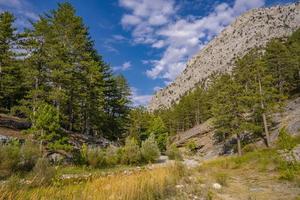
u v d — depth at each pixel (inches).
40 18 1113.4
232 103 1483.8
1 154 542.6
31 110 1054.4
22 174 486.0
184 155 1873.8
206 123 2736.2
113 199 245.6
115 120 1676.9
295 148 608.4
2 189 228.2
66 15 1252.5
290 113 1561.3
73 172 696.4
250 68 1669.5
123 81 1780.3
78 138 1157.7
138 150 1074.7
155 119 2069.4
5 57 1049.5
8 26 1052.5
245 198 335.6
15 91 1272.1
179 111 3321.9
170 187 339.0
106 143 1293.1
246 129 1405.0
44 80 1138.7
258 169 612.7
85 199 240.5
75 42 1262.3
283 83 2004.2
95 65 1321.4
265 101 1469.0
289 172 466.0
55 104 1213.7
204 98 3193.9
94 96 1364.4
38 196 236.8
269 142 1293.1
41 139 789.2
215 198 324.8
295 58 1989.4
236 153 1525.6
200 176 497.7
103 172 723.4
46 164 498.3
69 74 1120.8
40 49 1099.3
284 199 321.4
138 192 272.2
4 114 1179.3
